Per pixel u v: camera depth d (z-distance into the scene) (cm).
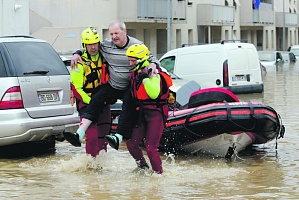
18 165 1287
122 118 1159
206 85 2627
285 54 5850
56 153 1425
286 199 1000
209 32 6103
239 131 1311
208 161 1324
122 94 1195
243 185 1095
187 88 1584
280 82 3716
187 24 5838
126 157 1362
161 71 1155
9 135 1312
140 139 1196
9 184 1116
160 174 1170
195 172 1202
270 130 1347
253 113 1301
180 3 5466
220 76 2608
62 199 1008
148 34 5247
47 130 1348
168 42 4631
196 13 6019
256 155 1391
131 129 1163
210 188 1073
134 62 1141
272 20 8019
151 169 1215
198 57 2636
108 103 1209
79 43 3828
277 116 1353
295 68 5222
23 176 1180
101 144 1248
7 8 3117
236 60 2658
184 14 5550
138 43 1187
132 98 1155
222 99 1342
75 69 1191
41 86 1352
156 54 5366
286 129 1764
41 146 1496
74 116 1395
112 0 4650
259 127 1315
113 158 1345
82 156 1241
